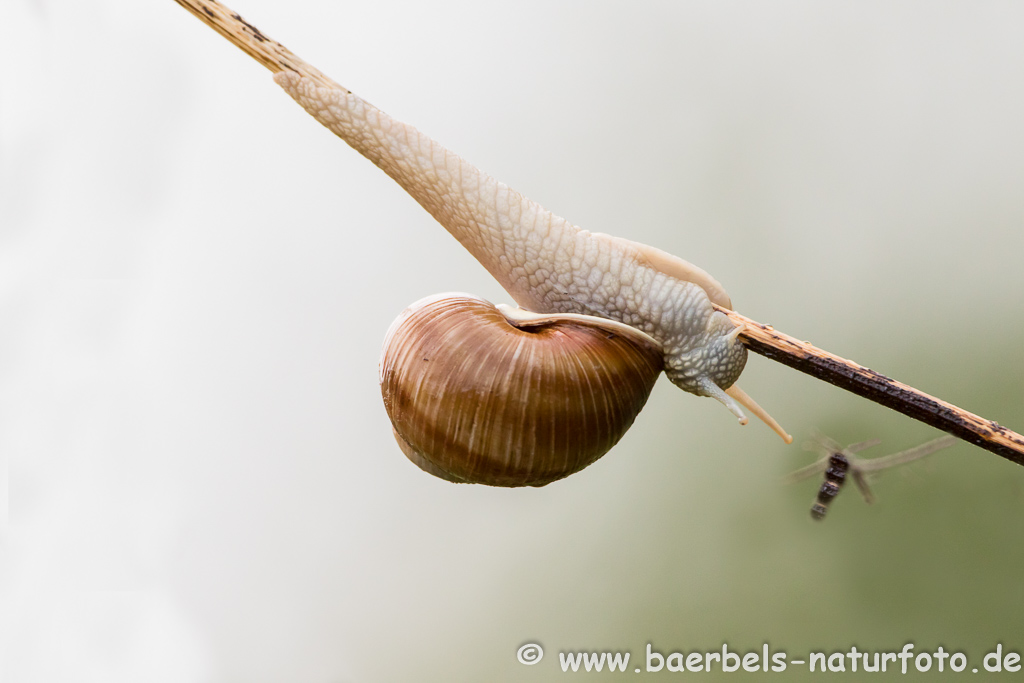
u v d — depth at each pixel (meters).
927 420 0.67
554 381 0.67
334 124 0.67
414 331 0.67
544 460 0.67
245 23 0.67
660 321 0.67
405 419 0.67
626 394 0.67
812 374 0.67
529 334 0.67
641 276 0.67
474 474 0.67
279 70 0.67
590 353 0.67
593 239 0.67
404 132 0.67
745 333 0.67
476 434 0.67
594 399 0.67
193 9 0.67
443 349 0.67
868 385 0.67
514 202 0.67
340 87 0.67
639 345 0.67
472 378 0.67
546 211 0.67
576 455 0.67
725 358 0.67
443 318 0.67
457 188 0.67
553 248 0.67
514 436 0.67
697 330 0.67
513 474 0.67
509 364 0.67
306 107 0.67
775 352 0.67
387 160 0.67
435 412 0.67
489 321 0.67
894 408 0.67
